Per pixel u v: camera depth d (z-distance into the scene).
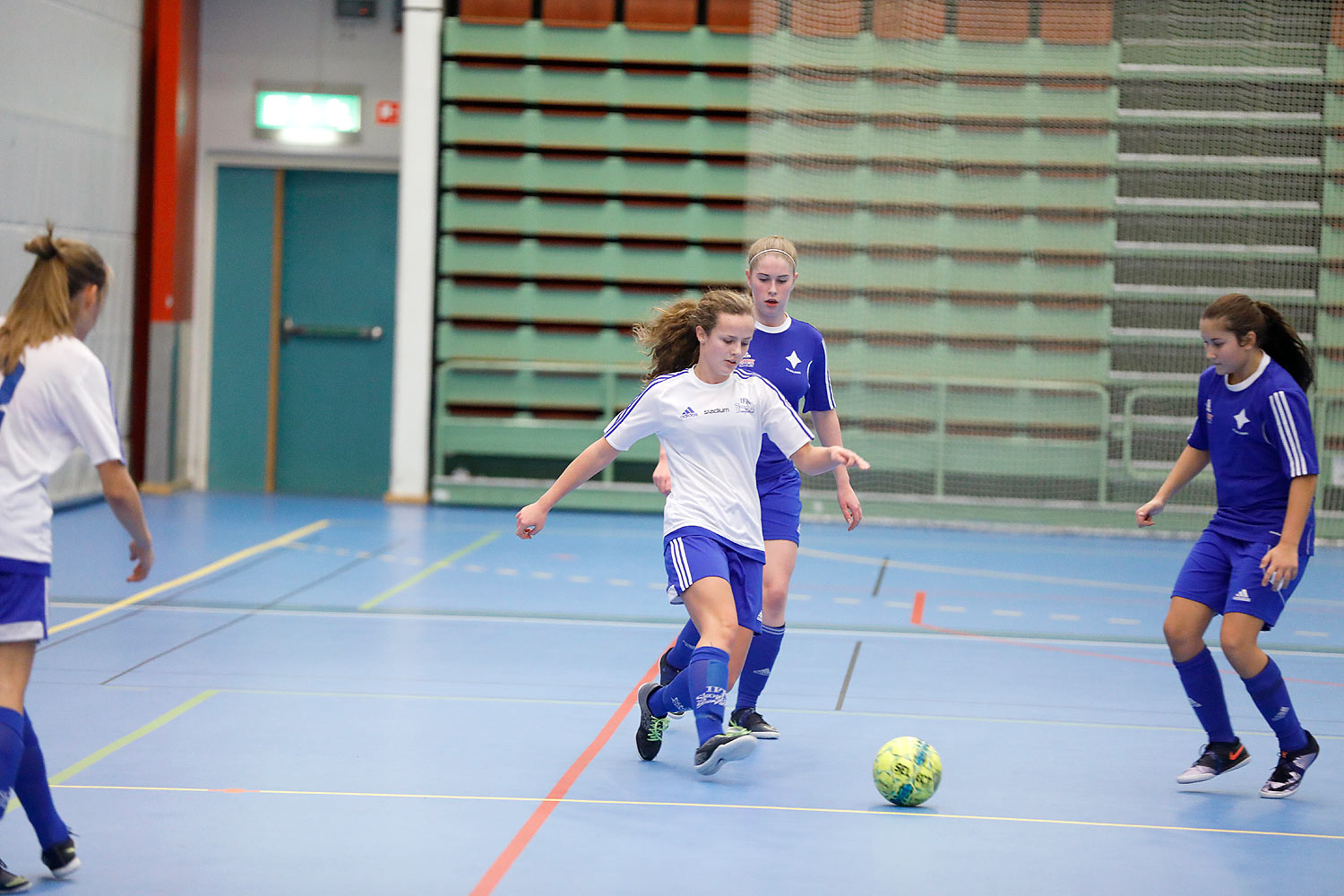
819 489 17.41
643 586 12.05
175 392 17.80
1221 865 5.40
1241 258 16.78
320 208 18.25
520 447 17.22
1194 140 16.77
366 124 17.98
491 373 17.27
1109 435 16.95
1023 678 8.87
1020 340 17.12
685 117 16.92
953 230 17.12
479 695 8.05
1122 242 16.97
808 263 17.20
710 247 17.30
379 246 18.27
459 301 17.22
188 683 8.17
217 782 6.23
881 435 17.28
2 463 4.80
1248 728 7.73
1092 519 16.80
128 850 5.30
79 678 8.23
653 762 6.76
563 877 5.09
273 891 4.89
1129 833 5.79
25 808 4.93
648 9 16.70
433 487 17.48
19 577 4.77
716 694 6.14
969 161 17.06
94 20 16.25
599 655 9.26
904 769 6.05
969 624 10.78
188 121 17.70
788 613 11.09
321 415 18.48
